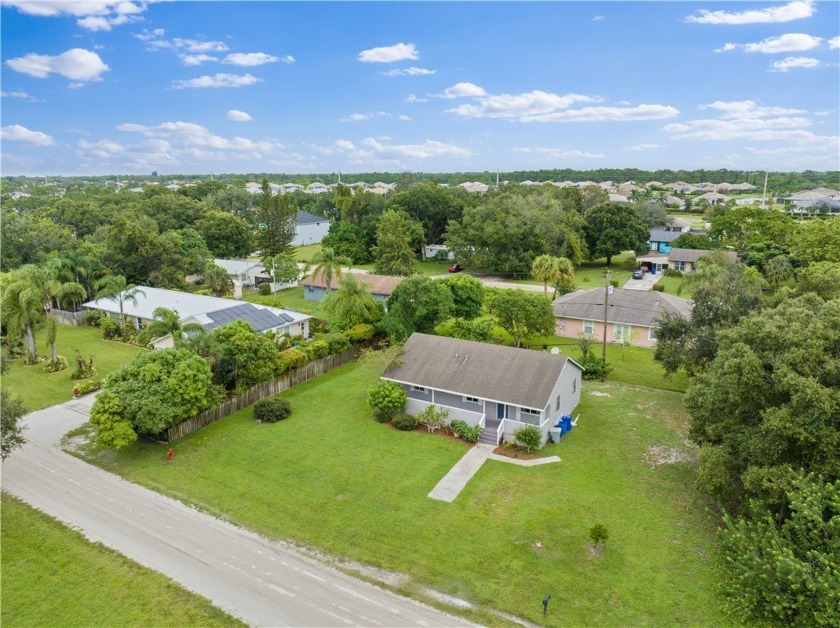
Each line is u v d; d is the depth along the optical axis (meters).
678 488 25.34
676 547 21.23
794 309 23.80
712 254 67.12
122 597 18.88
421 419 31.89
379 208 101.44
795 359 20.73
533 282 77.38
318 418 33.47
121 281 51.94
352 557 20.89
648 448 29.30
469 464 27.84
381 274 77.06
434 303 44.38
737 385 21.77
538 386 30.27
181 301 53.22
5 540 21.95
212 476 26.77
